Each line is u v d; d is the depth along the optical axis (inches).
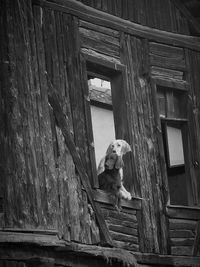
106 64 709.3
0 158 610.5
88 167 668.7
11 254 599.2
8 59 633.0
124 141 668.7
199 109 774.5
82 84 682.2
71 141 658.8
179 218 730.8
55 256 626.2
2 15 638.5
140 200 705.6
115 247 673.0
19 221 608.7
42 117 642.8
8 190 609.0
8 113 622.2
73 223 644.1
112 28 725.3
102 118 773.9
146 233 703.7
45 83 653.3
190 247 731.4
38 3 667.4
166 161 810.2
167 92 762.8
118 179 670.5
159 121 738.2
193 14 792.9
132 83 728.3
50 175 636.1
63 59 674.2
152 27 758.5
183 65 774.5
